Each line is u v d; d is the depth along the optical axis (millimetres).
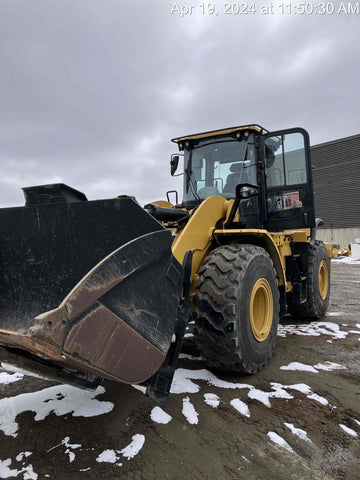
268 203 3979
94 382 2057
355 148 23641
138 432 1969
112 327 1534
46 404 2287
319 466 1693
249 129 3664
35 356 1758
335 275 10883
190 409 2221
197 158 3994
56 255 2086
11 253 2246
